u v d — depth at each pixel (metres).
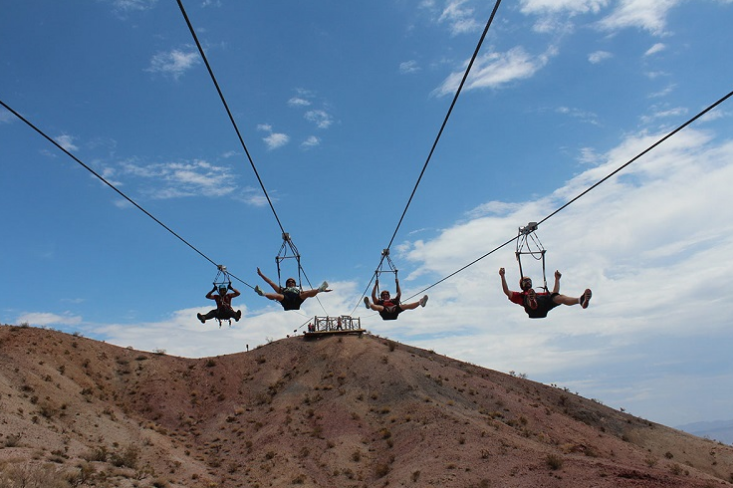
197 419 75.56
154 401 76.56
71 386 69.62
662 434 80.75
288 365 91.00
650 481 46.78
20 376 64.88
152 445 62.41
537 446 61.69
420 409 70.44
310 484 56.38
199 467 59.81
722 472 70.94
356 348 92.00
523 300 21.72
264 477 58.28
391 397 75.81
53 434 54.50
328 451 63.47
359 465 60.78
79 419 62.03
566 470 50.16
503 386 88.25
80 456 51.44
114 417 66.75
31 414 57.12
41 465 44.06
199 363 90.75
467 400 76.69
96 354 83.88
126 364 85.00
